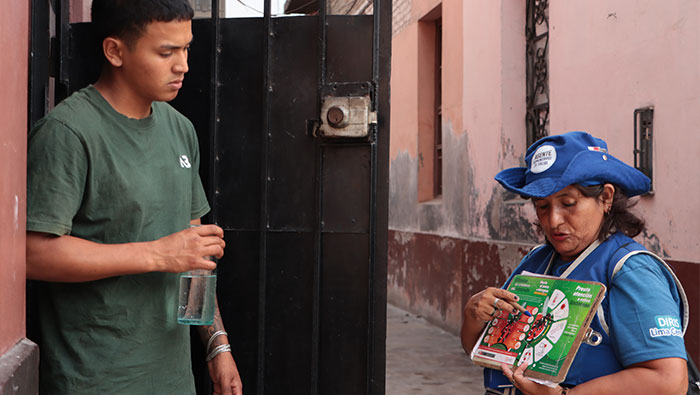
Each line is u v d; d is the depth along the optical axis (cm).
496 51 640
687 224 378
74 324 171
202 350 241
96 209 170
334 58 238
